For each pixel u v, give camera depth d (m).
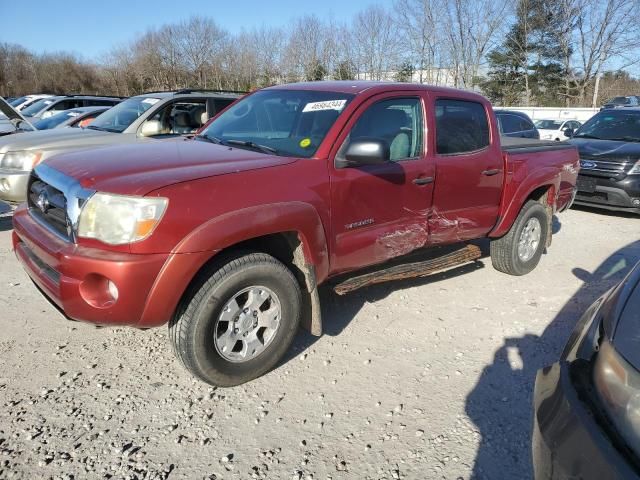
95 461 2.49
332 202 3.28
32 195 3.34
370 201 3.52
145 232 2.58
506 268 5.11
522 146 5.09
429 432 2.79
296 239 3.18
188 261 2.64
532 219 5.09
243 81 45.09
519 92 42.38
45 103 14.57
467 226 4.41
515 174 4.67
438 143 4.03
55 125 9.96
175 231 2.62
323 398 3.05
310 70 39.44
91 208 2.65
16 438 2.61
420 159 3.87
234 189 2.85
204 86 49.00
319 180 3.21
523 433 2.79
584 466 1.61
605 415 1.67
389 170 3.60
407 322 4.06
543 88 41.66
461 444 2.70
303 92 3.97
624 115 9.15
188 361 2.86
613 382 1.70
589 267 5.62
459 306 4.41
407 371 3.37
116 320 2.66
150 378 3.19
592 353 1.88
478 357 3.58
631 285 2.03
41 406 2.87
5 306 4.11
